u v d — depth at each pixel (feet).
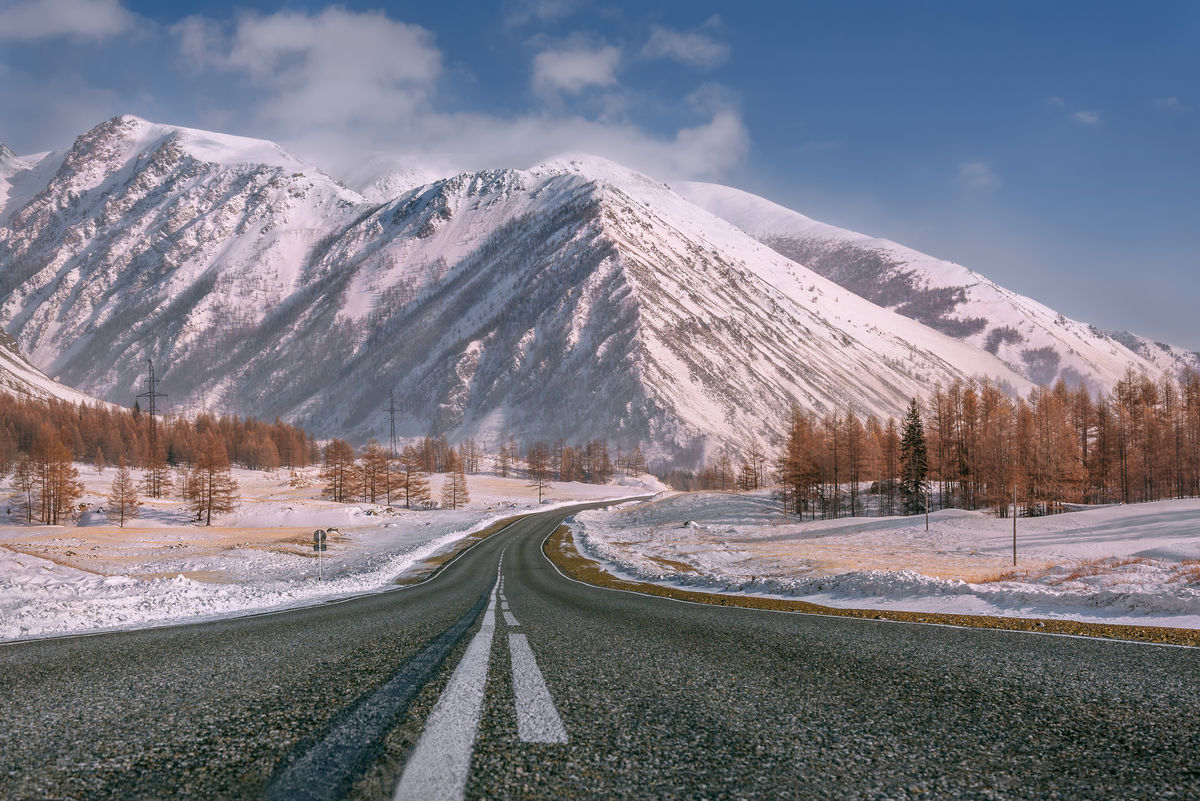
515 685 15.34
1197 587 45.62
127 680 16.85
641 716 12.56
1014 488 105.19
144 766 9.20
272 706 13.15
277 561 144.36
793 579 70.23
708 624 33.76
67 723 11.94
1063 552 114.42
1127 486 226.99
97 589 66.85
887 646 24.68
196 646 24.86
